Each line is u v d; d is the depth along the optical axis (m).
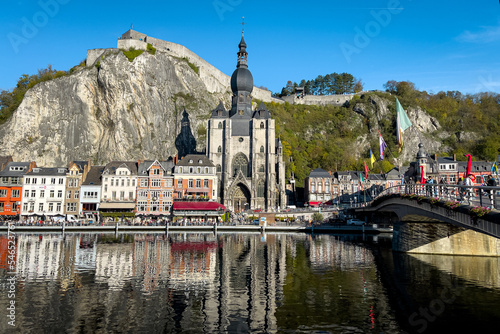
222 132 119.94
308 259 43.06
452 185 26.73
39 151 125.50
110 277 32.69
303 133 188.88
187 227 81.00
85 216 92.81
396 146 183.62
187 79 154.00
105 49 148.50
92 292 27.80
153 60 143.38
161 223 83.44
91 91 134.88
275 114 187.75
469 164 33.06
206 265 38.66
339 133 192.88
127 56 140.50
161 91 142.50
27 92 129.00
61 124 129.62
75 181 95.00
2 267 36.66
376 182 132.12
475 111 192.75
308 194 134.62
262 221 84.88
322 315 22.91
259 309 23.98
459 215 27.70
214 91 174.62
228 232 80.62
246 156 119.94
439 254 47.09
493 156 153.75
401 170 133.62
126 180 96.25
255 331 20.20
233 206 114.62
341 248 53.66
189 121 143.12
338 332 20.17
